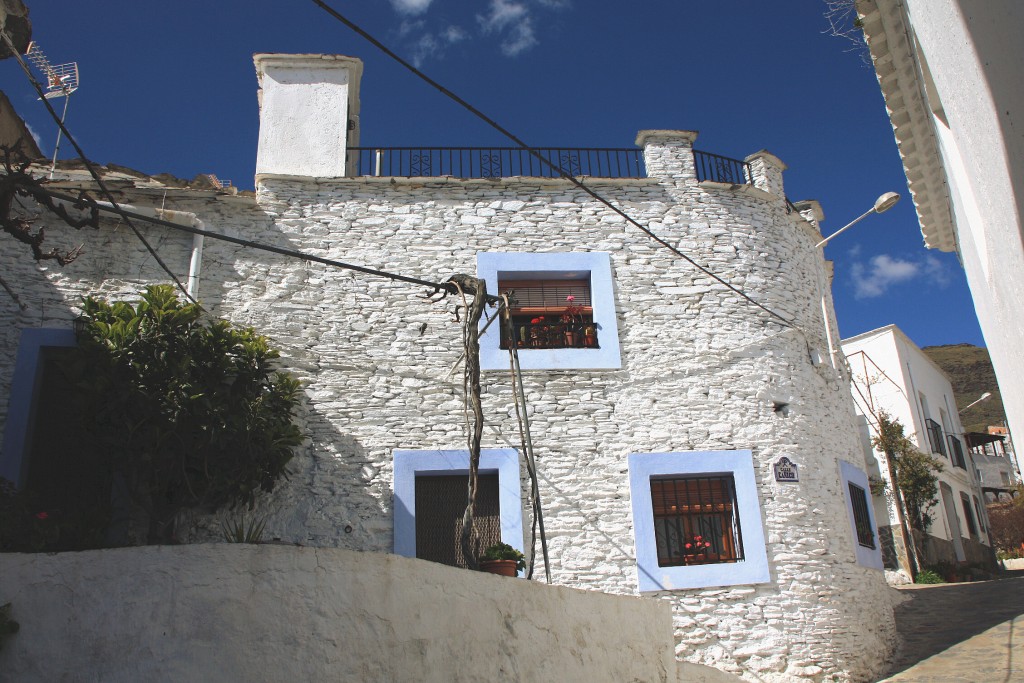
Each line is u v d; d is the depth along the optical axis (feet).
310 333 37.24
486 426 36.55
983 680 32.76
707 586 35.24
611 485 36.27
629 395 37.83
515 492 35.50
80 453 33.35
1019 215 17.07
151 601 16.83
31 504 28.17
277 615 17.11
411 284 38.63
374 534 34.30
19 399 33.27
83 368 30.53
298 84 42.96
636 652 26.02
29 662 16.30
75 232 36.78
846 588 37.06
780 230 43.24
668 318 39.47
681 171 42.52
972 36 17.43
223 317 36.86
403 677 17.99
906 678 34.99
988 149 17.99
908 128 29.89
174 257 37.40
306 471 34.78
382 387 36.68
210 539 32.91
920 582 62.34
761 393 38.91
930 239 36.47
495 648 20.36
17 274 35.47
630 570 35.12
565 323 39.11
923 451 72.49
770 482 37.45
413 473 35.37
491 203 40.63
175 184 40.37
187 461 30.35
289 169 40.98
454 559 34.94
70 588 16.88
